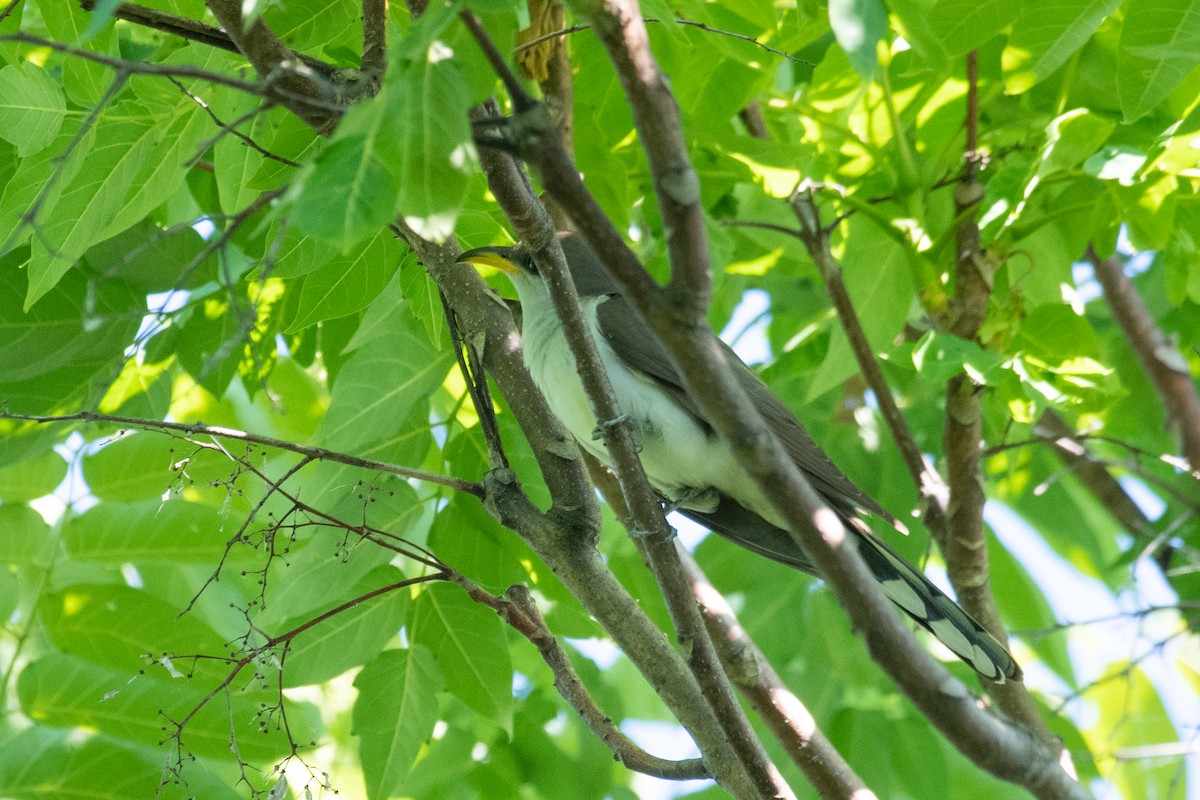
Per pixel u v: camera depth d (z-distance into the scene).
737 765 4.98
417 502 6.51
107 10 3.09
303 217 2.91
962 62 7.79
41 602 6.03
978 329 6.95
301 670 6.07
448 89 3.07
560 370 6.69
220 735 5.75
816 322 9.00
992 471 9.99
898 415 6.93
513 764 8.40
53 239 5.86
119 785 5.51
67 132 5.93
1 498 6.71
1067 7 5.61
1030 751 3.76
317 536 6.30
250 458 6.49
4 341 6.52
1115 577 10.62
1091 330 6.88
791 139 8.73
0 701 5.71
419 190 2.98
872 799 4.94
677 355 3.44
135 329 6.76
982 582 6.74
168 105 6.05
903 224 7.32
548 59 6.06
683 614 4.53
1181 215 7.32
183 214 8.20
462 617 6.36
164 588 7.87
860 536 6.59
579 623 7.18
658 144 3.27
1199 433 8.89
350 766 8.76
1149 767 9.43
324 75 4.57
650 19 5.27
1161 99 5.78
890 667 3.58
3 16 5.24
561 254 4.39
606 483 6.64
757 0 6.42
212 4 4.38
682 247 3.34
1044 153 6.69
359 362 6.75
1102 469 9.61
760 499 6.89
